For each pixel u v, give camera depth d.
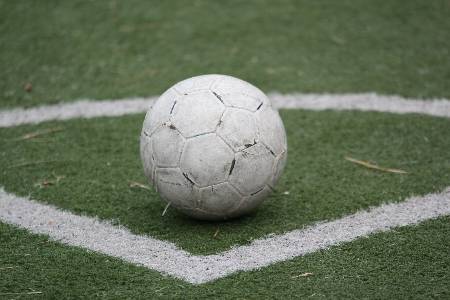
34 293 4.91
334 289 4.90
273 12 11.46
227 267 5.26
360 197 6.47
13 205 6.46
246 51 10.22
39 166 7.29
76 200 6.52
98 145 7.76
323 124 8.18
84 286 4.99
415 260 5.32
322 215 6.12
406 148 7.57
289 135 7.91
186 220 6.03
